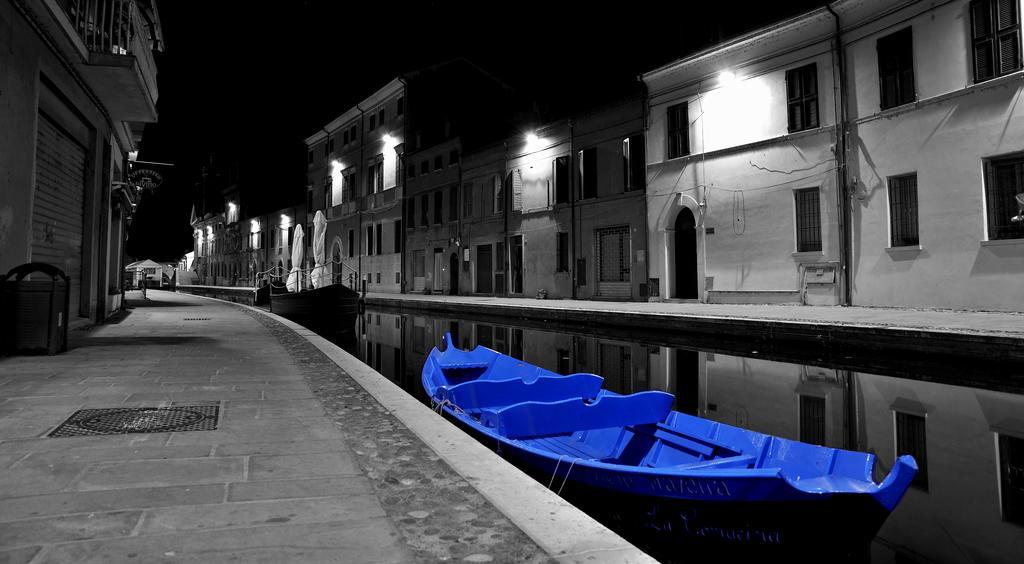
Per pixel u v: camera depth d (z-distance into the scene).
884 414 6.71
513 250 28.98
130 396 4.92
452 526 2.35
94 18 10.09
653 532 3.46
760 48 18.28
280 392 5.26
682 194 20.56
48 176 9.55
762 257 18.16
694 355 11.80
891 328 9.86
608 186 23.67
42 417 4.12
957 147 13.83
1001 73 13.14
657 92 21.53
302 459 3.26
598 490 3.65
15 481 2.82
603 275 24.09
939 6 14.20
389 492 2.75
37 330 7.19
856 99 16.03
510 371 7.70
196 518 2.40
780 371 9.76
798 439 5.80
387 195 39.56
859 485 2.96
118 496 2.64
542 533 2.28
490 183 30.39
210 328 12.05
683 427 4.67
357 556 2.06
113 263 16.66
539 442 4.95
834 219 16.42
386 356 12.83
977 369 8.73
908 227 14.99
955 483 4.43
